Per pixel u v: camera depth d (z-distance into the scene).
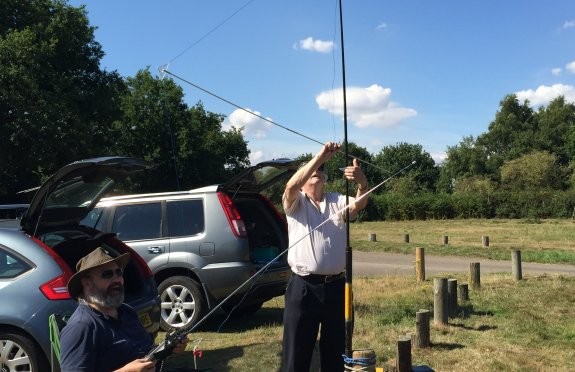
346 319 3.81
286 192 3.84
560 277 11.36
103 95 31.28
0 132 24.52
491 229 32.25
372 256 17.64
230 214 7.08
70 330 2.84
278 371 5.36
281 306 9.07
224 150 52.28
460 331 6.85
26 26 26.44
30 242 4.79
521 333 6.70
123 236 7.30
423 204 45.28
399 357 4.71
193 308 6.94
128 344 2.94
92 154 28.69
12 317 4.48
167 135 43.78
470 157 72.94
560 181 58.69
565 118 76.19
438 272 13.22
